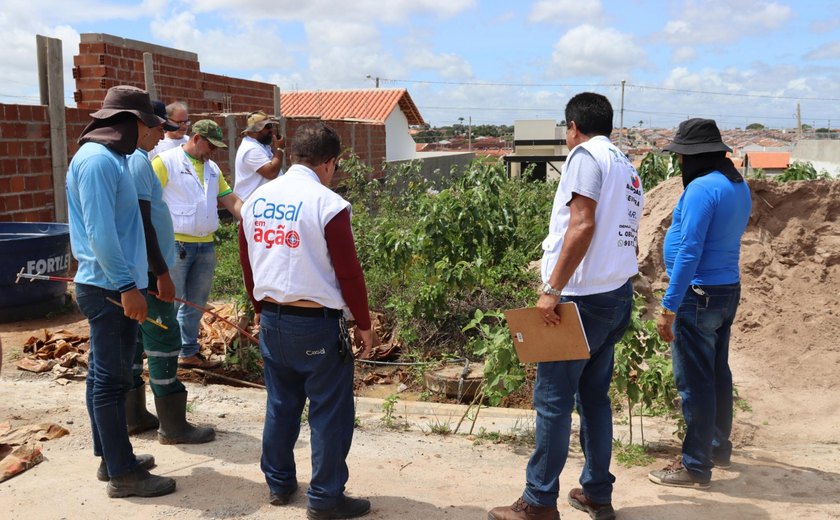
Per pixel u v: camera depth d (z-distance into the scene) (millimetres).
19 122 9453
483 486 4219
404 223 9977
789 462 4605
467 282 7398
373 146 21328
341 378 3613
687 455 4176
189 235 6250
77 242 3803
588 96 3516
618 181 3400
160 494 3928
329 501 3637
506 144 61281
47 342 6832
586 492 3744
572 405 3523
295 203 3500
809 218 8438
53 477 4160
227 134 13664
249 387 6508
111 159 3717
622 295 3496
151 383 4645
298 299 3500
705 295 4000
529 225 10469
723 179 3938
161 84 14352
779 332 7238
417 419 5781
